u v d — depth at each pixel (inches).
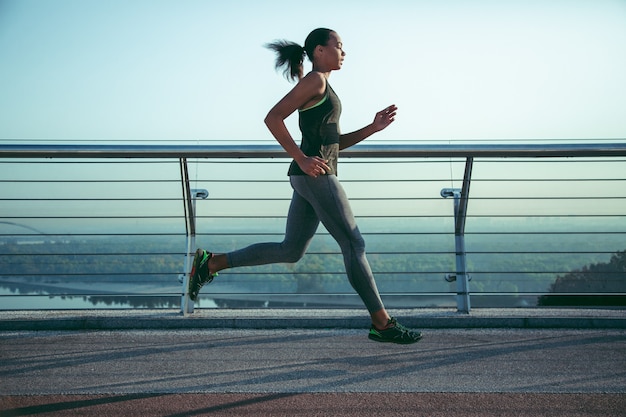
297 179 87.3
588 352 102.2
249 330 121.6
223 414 71.2
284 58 97.4
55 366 93.4
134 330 121.4
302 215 91.7
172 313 129.6
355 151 126.3
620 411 71.9
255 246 95.0
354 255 87.0
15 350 104.0
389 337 87.3
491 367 92.7
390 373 89.5
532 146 128.0
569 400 76.2
